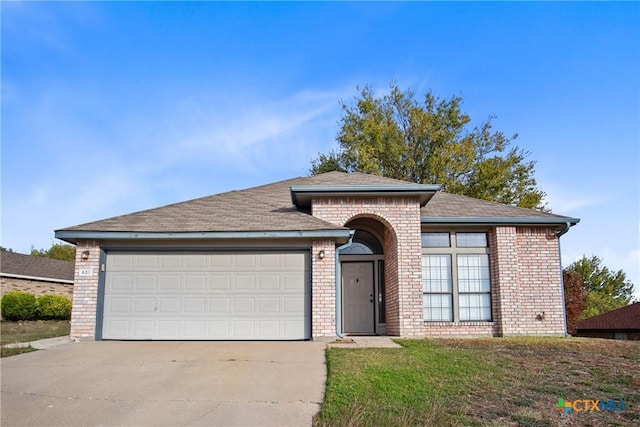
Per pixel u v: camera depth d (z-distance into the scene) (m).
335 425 5.41
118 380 7.34
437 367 7.91
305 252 11.68
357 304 14.51
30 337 12.83
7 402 6.36
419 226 12.85
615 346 10.52
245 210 13.20
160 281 11.62
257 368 8.00
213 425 5.54
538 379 7.35
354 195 12.82
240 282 11.58
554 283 13.60
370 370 7.61
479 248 13.88
